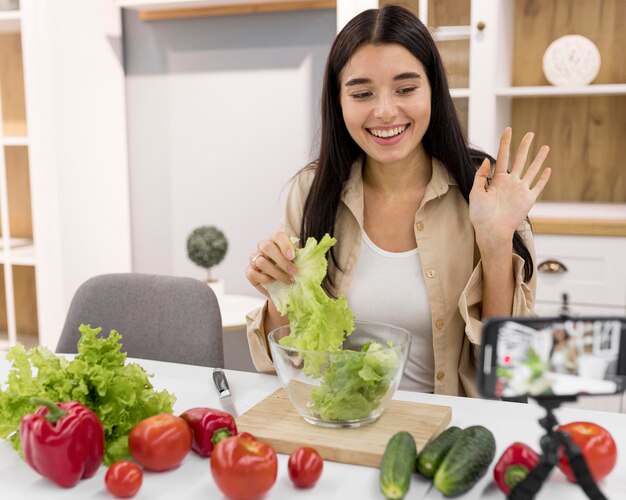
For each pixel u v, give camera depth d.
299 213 1.68
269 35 2.96
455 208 1.54
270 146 3.03
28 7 2.75
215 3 2.88
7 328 2.97
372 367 1.03
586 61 2.49
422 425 1.06
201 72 3.08
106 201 3.13
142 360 1.48
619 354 0.77
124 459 0.98
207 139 3.12
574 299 2.42
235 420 1.09
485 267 1.37
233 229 3.14
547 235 2.43
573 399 0.79
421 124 1.41
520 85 2.79
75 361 1.01
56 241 2.88
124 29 3.17
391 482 0.86
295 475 0.91
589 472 0.81
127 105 3.22
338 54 1.42
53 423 0.91
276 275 1.18
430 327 1.51
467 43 2.45
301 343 1.12
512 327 0.76
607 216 2.46
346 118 1.43
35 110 2.80
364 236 1.55
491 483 0.92
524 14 2.74
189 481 0.94
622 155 2.71
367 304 1.53
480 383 0.77
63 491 0.92
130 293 1.72
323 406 1.04
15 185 2.91
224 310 2.71
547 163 2.80
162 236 3.26
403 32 1.36
